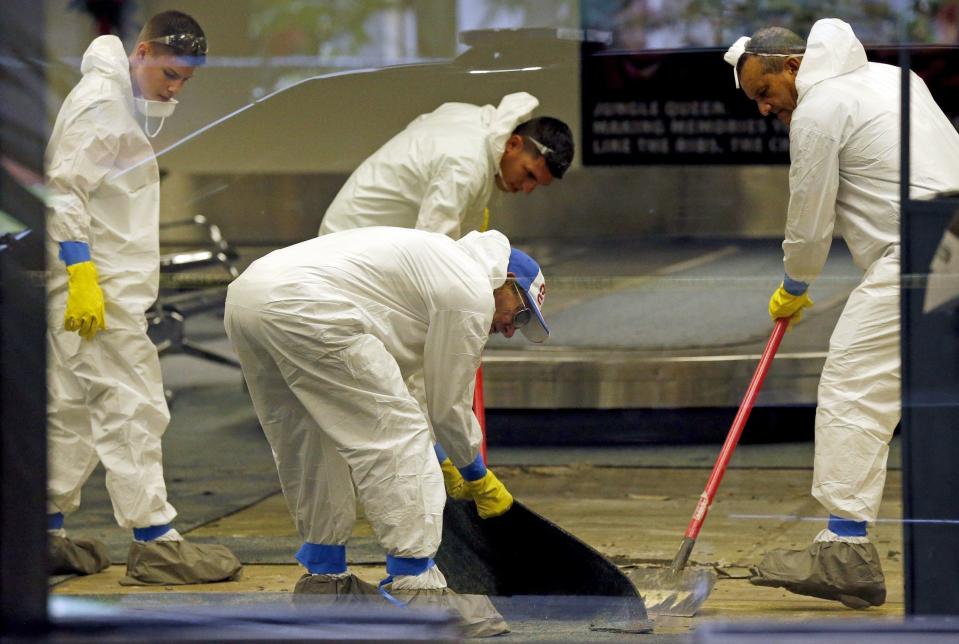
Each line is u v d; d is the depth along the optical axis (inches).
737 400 563.2
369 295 369.7
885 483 407.2
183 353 598.5
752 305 550.0
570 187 536.1
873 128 405.4
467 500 401.1
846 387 411.2
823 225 421.4
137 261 438.3
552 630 369.7
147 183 440.8
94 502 460.8
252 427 609.3
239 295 372.8
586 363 573.3
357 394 365.7
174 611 284.8
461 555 397.1
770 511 481.7
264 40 447.5
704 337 542.0
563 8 499.8
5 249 262.4
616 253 547.5
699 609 391.9
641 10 502.3
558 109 527.5
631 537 464.8
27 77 266.4
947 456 340.2
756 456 552.1
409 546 365.4
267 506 521.0
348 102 462.6
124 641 264.5
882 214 406.3
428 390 379.6
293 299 363.3
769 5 473.1
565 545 392.8
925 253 343.3
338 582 382.3
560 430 578.6
